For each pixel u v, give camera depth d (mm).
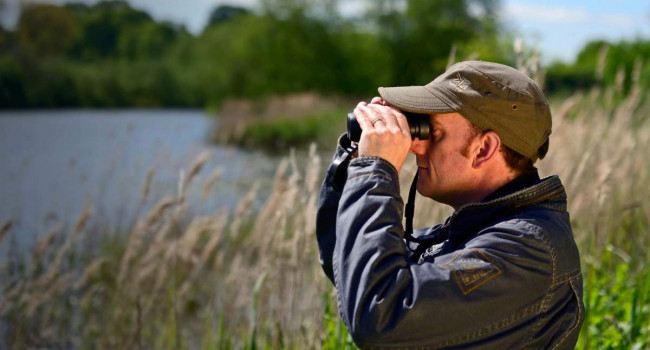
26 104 76188
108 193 9414
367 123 1806
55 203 9609
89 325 5766
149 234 6492
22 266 6234
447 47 44969
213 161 12812
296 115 31453
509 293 1624
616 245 4785
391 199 1668
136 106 85500
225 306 5102
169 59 94562
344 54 48625
